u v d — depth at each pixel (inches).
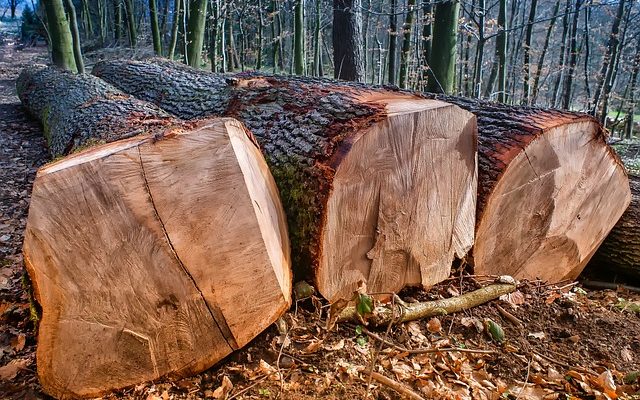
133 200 72.4
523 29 518.6
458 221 107.5
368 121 91.7
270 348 87.4
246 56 714.2
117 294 74.3
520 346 98.1
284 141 104.3
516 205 115.6
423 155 96.7
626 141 382.9
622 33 374.3
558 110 126.6
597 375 90.4
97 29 864.3
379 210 94.9
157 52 490.3
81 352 74.9
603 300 131.0
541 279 131.3
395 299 100.2
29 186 188.7
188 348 80.4
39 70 307.7
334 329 94.0
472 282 116.1
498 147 110.9
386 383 81.4
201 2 441.7
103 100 178.1
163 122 144.0
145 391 78.8
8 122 286.5
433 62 285.7
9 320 100.2
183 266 76.4
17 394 78.2
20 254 133.7
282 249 90.9
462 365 90.1
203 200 75.8
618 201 136.1
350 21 340.8
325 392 79.6
